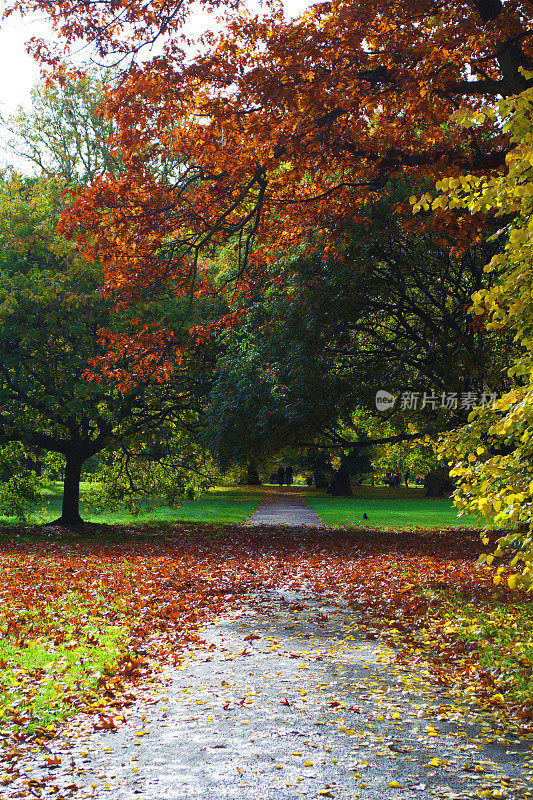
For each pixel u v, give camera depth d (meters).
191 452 28.38
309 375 19.28
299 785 4.44
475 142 10.44
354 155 11.62
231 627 9.26
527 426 4.71
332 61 10.21
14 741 5.20
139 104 10.86
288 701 6.16
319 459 47.44
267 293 22.22
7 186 24.00
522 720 5.67
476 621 9.02
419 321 19.89
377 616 9.88
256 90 10.09
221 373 22.81
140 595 11.27
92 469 45.91
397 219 16.81
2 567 13.73
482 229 11.01
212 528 24.33
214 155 11.61
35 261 22.91
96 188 11.76
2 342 21.34
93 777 4.57
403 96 9.87
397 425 22.50
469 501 5.08
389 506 35.81
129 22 10.39
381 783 4.47
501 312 5.16
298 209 13.16
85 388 20.95
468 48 10.94
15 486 25.42
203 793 4.31
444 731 5.43
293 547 18.36
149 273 12.46
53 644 8.05
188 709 5.98
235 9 10.95
